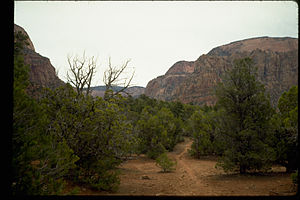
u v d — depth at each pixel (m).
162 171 14.77
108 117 8.66
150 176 12.23
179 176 12.25
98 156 8.33
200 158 23.09
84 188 7.53
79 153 8.12
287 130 11.45
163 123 28.77
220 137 11.94
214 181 9.91
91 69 16.34
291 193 6.60
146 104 55.78
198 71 169.50
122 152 9.45
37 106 5.79
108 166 8.35
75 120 8.28
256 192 7.06
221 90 11.77
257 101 11.20
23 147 5.05
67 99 8.51
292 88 14.56
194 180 10.59
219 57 145.38
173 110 63.53
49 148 5.82
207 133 22.69
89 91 15.91
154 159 22.30
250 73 11.93
